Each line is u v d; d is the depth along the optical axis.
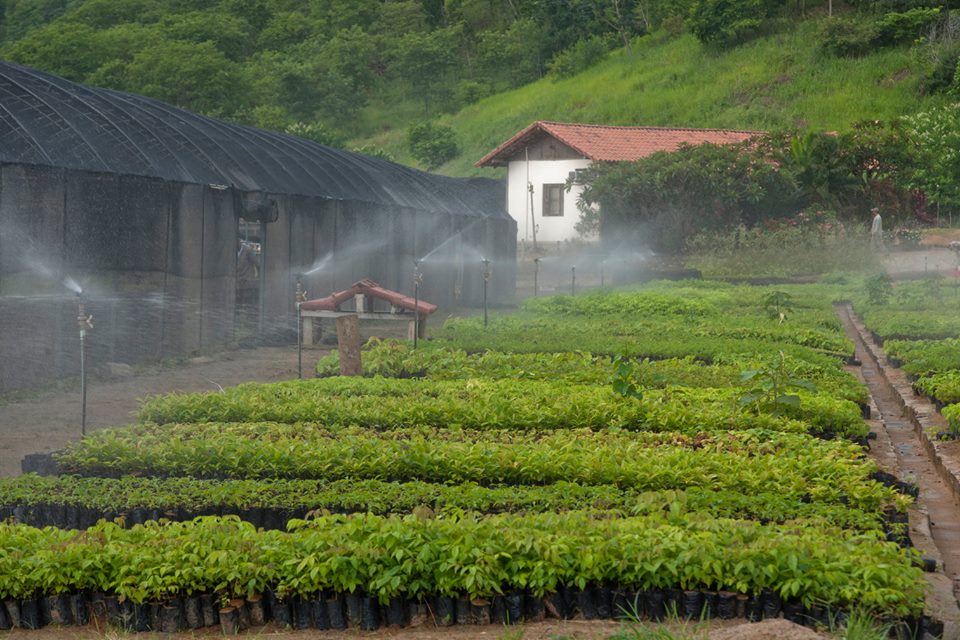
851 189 178.38
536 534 26.53
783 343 76.31
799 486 34.62
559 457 37.12
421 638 24.94
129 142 74.25
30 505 33.78
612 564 25.62
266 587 26.39
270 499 33.84
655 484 35.53
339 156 112.69
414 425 47.41
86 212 67.19
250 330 86.31
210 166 81.00
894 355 76.38
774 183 175.25
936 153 181.12
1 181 61.62
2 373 60.53
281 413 48.34
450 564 25.53
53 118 70.19
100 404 57.12
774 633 21.84
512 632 24.84
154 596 26.20
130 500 33.50
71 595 26.59
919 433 52.41
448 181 137.38
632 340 77.19
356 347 64.00
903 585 24.45
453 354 68.12
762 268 152.25
